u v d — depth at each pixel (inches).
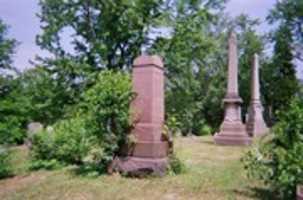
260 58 1519.4
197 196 215.8
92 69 754.2
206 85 1381.6
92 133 299.6
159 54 732.7
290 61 1480.1
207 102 1384.1
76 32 797.2
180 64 758.5
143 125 285.4
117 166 284.4
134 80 293.6
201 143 606.9
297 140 190.2
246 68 1494.8
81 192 229.3
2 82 797.2
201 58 802.2
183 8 768.3
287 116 198.2
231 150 482.9
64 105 753.6
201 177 274.4
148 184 249.1
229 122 608.7
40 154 349.7
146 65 291.1
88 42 788.6
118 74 313.0
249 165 221.3
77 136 349.4
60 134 354.9
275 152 199.0
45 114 756.0
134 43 784.9
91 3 776.9
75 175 287.7
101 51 759.1
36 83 799.1
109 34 764.6
